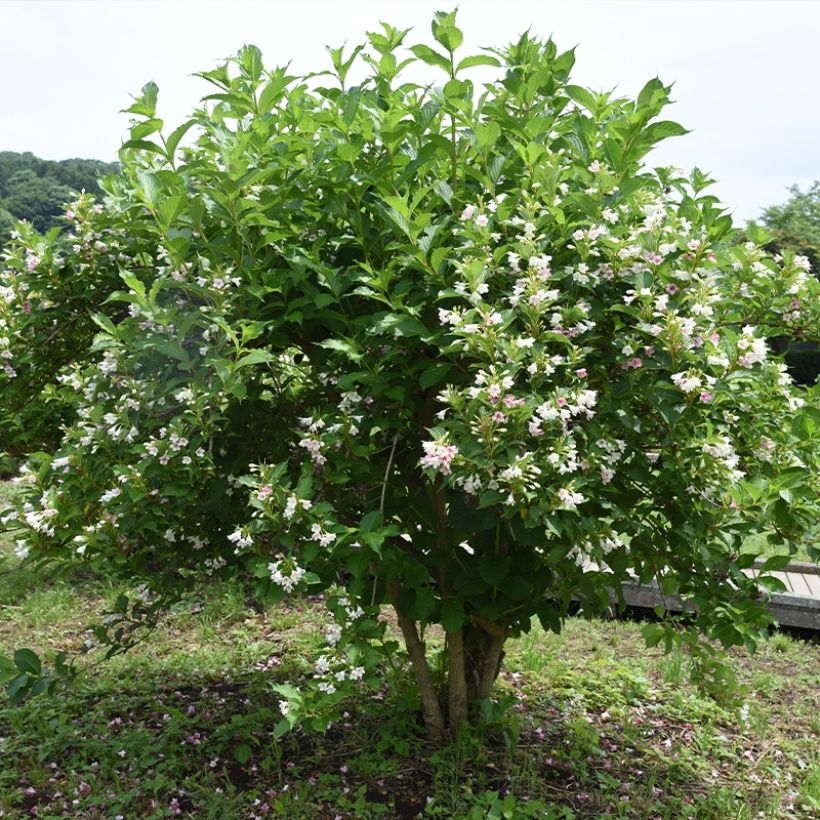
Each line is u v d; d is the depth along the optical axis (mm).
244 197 3291
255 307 3258
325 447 3234
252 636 5715
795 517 3330
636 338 3225
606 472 3082
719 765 4215
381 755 3943
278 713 4469
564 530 3068
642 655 5609
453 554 3686
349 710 4473
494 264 3166
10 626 5777
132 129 3221
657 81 3199
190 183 3523
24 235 3951
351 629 3254
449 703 4148
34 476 3689
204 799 3605
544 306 2969
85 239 3760
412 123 3457
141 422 3309
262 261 3355
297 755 4035
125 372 3348
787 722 4766
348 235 3514
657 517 3578
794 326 3596
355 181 3467
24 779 3828
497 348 2908
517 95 3594
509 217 3414
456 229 3223
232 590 6324
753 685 5195
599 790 3824
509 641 5613
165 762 3898
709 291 3139
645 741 4398
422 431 3650
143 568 3953
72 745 4098
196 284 3201
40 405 4145
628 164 3361
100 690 4758
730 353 3107
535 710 4652
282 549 3199
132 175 4012
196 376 3176
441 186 3348
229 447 3652
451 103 3307
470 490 2889
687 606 6164
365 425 3359
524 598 3623
